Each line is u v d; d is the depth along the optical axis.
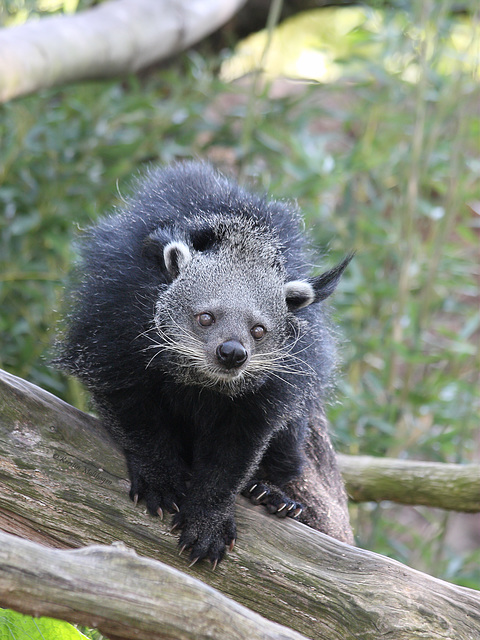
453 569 12.07
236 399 7.48
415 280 13.58
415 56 13.55
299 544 7.08
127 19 11.80
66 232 12.21
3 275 11.34
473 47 13.09
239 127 14.38
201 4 13.23
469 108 13.10
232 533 7.07
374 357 13.84
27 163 12.38
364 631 6.62
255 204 7.92
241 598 6.91
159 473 7.23
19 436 6.91
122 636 5.02
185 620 4.98
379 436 12.57
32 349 11.33
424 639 6.50
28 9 13.31
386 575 6.82
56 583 4.81
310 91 13.85
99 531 6.90
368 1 15.37
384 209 14.23
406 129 13.71
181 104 13.41
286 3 16.61
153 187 8.02
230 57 15.91
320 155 12.27
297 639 5.05
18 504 6.79
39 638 6.03
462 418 12.30
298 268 8.00
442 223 12.58
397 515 16.06
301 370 7.75
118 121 13.29
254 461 7.38
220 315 7.37
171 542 6.99
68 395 11.51
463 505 10.04
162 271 7.43
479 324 13.98
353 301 12.87
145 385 7.39
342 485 9.20
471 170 13.44
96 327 7.37
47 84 10.57
